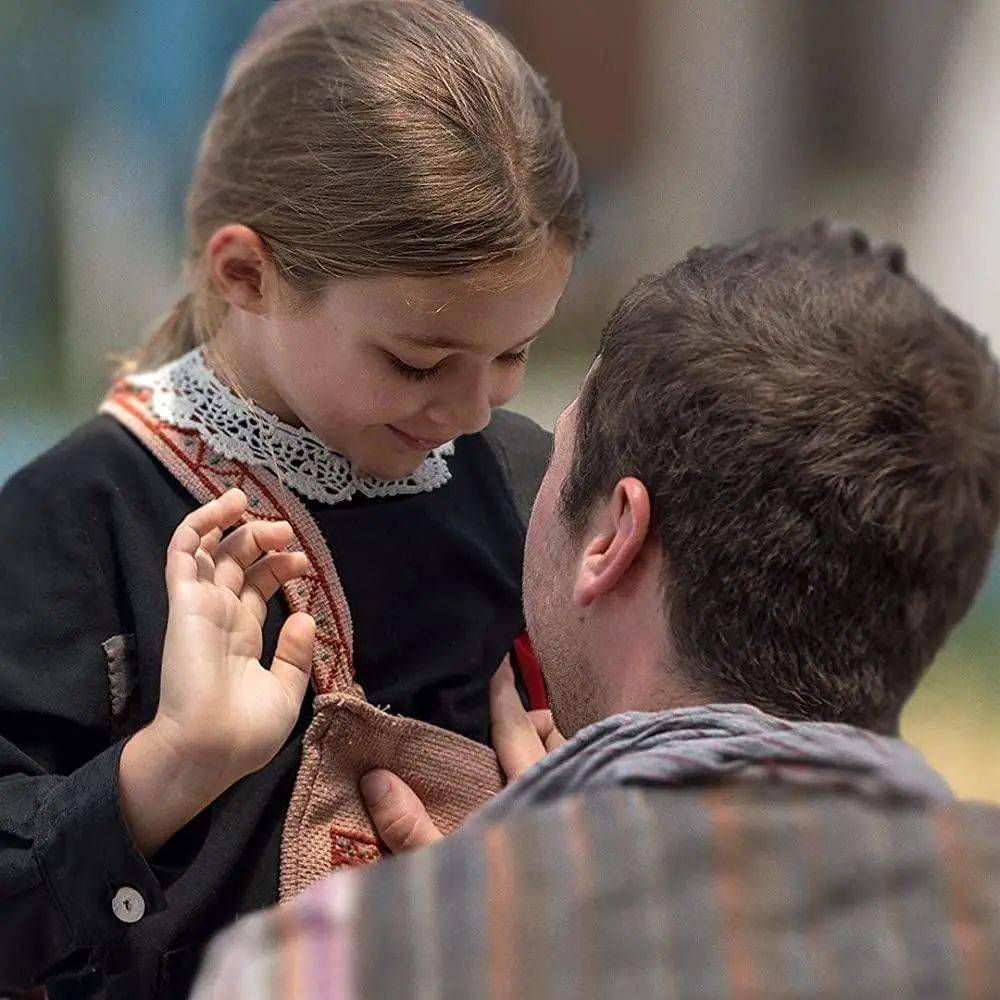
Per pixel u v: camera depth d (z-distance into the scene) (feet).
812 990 7.99
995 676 34.94
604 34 53.06
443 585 14.30
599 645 10.80
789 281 10.07
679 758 9.16
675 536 9.96
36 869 12.19
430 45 13.65
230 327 14.10
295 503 13.71
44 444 39.29
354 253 12.69
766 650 9.73
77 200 43.01
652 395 10.12
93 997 13.46
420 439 13.73
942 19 46.57
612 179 53.83
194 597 12.39
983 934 8.20
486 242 12.60
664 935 8.21
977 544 9.82
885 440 9.49
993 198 43.83
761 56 52.80
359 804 13.46
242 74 14.58
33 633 13.09
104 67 42.52
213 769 12.08
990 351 9.98
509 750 14.21
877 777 9.07
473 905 8.39
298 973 8.34
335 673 13.42
